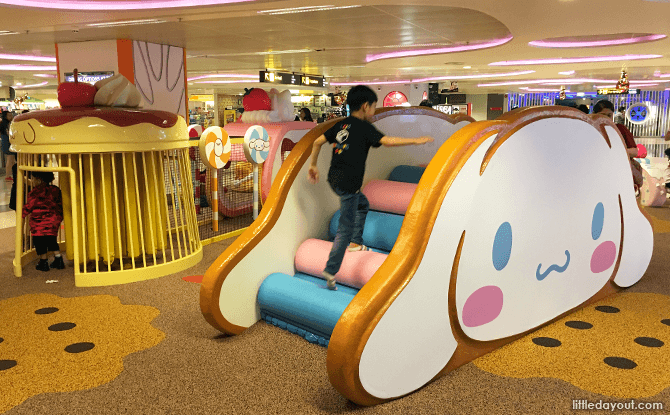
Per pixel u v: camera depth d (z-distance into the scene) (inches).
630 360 123.0
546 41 434.6
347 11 268.7
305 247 150.2
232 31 324.5
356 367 97.0
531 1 240.8
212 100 1135.0
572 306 152.9
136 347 131.8
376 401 103.3
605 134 153.9
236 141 281.6
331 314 122.6
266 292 140.2
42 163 189.0
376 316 99.6
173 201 202.1
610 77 774.5
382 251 144.2
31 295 174.1
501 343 131.3
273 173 302.4
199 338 137.4
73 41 348.8
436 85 911.7
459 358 120.3
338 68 622.2
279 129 302.4
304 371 118.4
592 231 154.0
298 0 234.1
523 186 127.5
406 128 171.5
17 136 189.2
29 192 216.7
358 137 125.3
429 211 107.7
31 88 947.3
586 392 108.3
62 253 232.2
